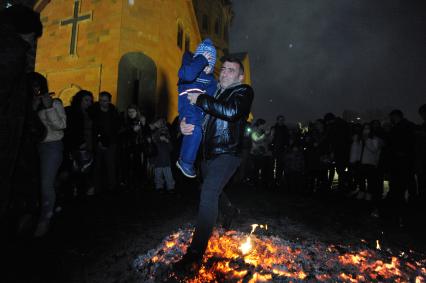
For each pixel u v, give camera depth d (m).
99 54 10.55
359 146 6.94
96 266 2.49
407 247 3.40
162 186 6.62
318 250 3.07
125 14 10.62
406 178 5.62
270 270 2.44
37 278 2.24
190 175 2.59
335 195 7.23
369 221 4.57
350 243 3.43
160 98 11.52
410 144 5.57
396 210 5.39
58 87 10.95
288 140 8.80
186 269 2.28
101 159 5.83
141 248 2.93
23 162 3.01
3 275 2.25
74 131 4.69
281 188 8.30
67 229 3.45
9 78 2.54
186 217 4.27
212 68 2.72
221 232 3.46
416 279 2.47
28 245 2.88
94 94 10.34
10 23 2.66
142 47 10.92
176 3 13.42
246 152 8.80
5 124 2.58
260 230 3.74
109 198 5.40
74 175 5.38
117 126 6.00
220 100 2.46
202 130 2.59
